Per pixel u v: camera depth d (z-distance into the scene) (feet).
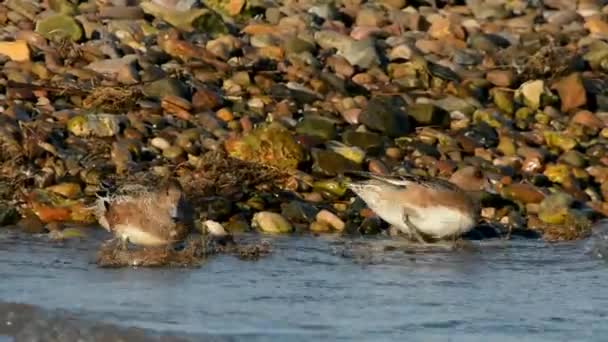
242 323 37.58
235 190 52.26
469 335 37.22
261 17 71.41
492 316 39.17
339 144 56.34
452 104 61.77
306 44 66.03
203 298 40.14
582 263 46.47
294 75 63.00
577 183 55.72
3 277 42.11
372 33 69.56
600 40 71.77
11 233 47.96
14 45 61.62
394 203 50.06
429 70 65.05
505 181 54.90
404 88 63.77
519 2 77.77
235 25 69.26
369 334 37.01
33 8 67.31
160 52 63.62
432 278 43.80
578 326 38.29
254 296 40.65
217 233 47.60
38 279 41.96
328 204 52.65
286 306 39.60
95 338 35.86
